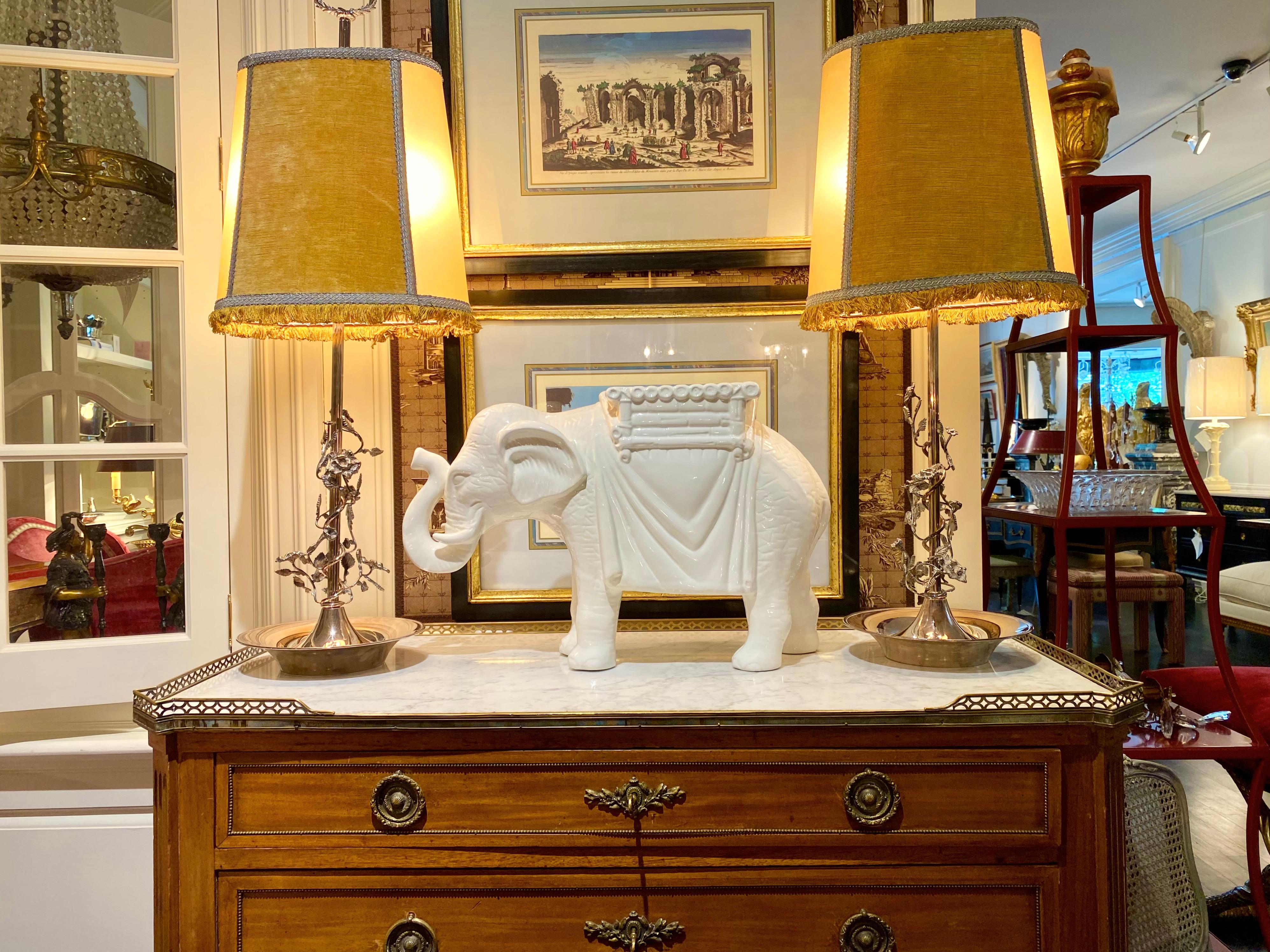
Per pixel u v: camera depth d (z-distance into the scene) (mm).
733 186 1455
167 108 1412
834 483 1441
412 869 990
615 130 1456
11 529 1354
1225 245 5887
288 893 994
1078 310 1260
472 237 1466
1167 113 4680
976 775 965
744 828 971
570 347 1455
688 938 986
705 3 1446
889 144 1027
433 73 1166
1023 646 1273
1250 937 1796
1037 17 3629
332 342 1427
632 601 1454
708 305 1443
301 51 1079
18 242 1383
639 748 973
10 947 1408
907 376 1478
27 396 1378
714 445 1125
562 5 1449
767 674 1112
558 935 989
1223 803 2514
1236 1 3500
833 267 1087
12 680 1307
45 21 1390
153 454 1378
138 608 1403
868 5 1464
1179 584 3273
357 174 1074
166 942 989
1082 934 958
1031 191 1015
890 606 1477
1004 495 6215
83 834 1402
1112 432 2494
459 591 1441
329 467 1176
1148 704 1756
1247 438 5656
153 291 1412
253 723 960
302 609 1433
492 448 1144
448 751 977
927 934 977
